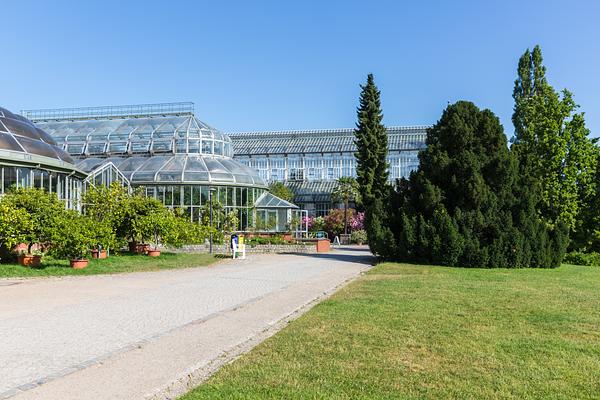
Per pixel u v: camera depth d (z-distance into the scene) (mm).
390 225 25750
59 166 26703
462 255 23078
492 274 19156
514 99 44812
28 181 25234
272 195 48812
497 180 24422
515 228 22922
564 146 28094
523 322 9547
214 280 16875
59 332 8750
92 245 19109
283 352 7254
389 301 11875
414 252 24109
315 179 68250
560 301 12188
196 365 6777
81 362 6902
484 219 23359
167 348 7703
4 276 16234
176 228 24797
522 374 6352
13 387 5832
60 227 18141
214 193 44281
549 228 24625
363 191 50844
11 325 9312
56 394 5602
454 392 5664
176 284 15648
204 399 5324
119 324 9477
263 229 44688
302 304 11930
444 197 24500
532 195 24109
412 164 65500
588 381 6109
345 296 12750
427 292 13477
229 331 8930
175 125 49062
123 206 23969
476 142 25094
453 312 10492
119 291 13938
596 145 28562
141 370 6539
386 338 8117
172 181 43438
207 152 48156
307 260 26000
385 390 5699
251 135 72625
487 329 8867
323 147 68000
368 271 20031
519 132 41812
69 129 52250
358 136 51969
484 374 6332
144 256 24453
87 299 12445
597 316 10258
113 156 48875
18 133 25578
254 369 6422
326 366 6570
